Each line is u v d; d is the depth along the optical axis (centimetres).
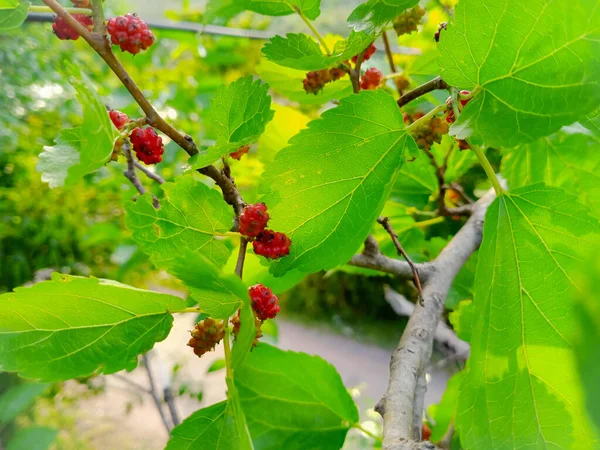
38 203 94
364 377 108
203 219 17
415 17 25
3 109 84
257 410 24
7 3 16
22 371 16
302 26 55
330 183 17
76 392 88
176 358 83
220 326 17
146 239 17
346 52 19
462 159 36
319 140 17
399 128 17
